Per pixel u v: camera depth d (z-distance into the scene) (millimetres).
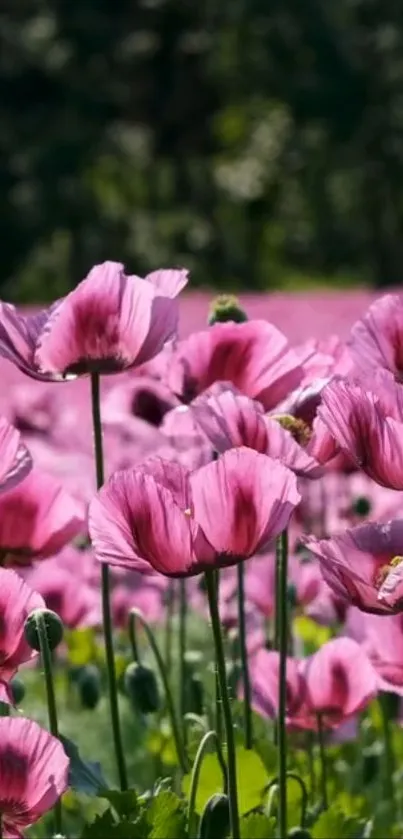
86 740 1991
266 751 1446
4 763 1015
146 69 22891
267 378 1268
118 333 1174
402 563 1014
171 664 1933
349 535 1048
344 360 1312
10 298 21125
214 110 23516
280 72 22297
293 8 22172
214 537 1020
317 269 23719
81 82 22141
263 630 1842
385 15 22109
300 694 1438
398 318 1194
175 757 1703
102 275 1175
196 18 22828
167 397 1630
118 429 1891
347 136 22359
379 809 1705
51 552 1252
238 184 23406
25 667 2336
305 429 1207
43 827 1563
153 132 23391
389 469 1068
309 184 23422
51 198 20984
